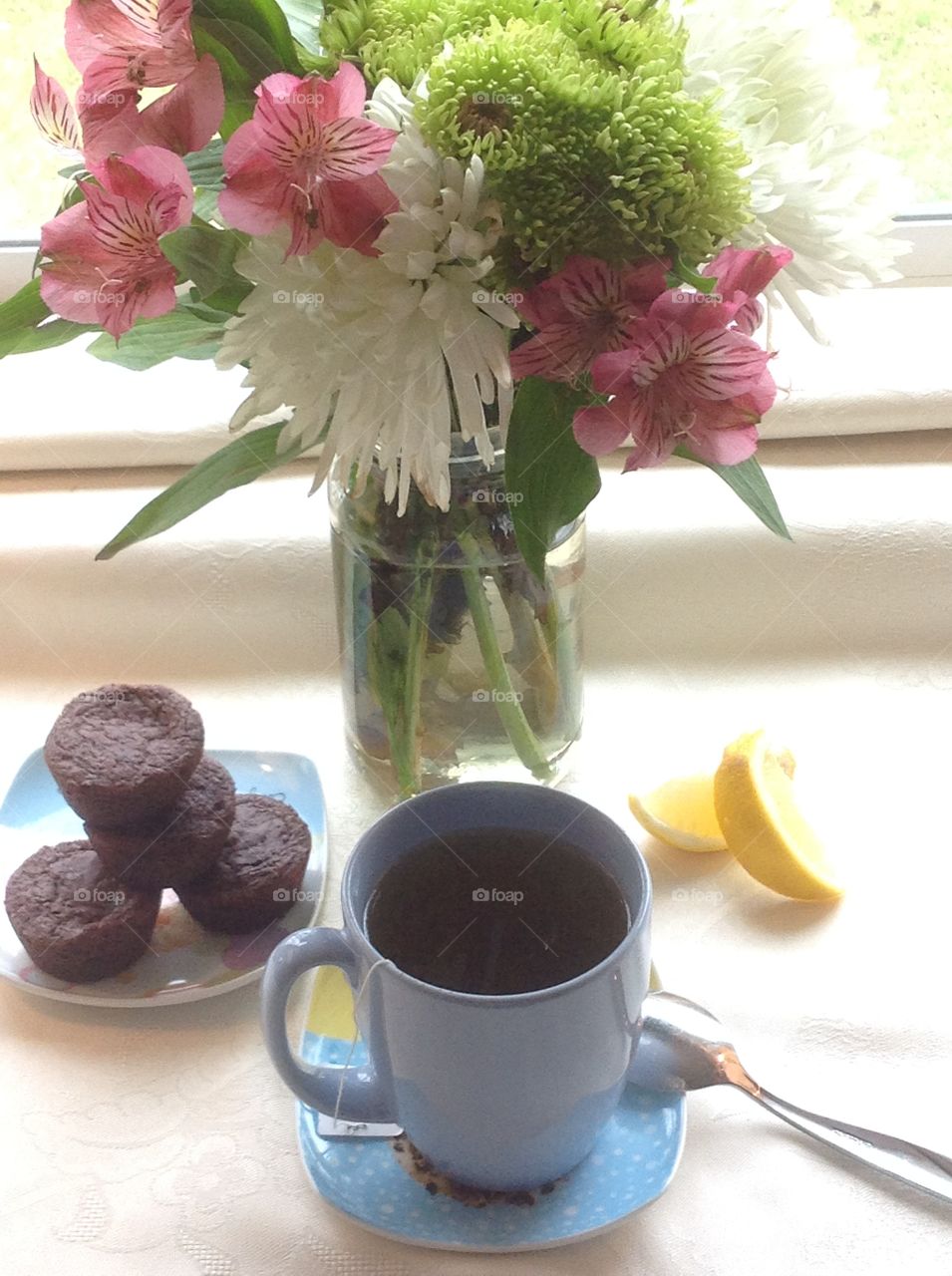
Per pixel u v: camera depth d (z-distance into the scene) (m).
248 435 0.40
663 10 0.33
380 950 0.33
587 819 0.35
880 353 0.62
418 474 0.34
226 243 0.32
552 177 0.31
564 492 0.36
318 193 0.31
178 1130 0.37
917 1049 0.39
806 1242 0.34
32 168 0.62
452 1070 0.31
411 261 0.31
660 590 0.58
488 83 0.30
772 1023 0.40
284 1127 0.37
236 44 0.34
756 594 0.58
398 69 0.32
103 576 0.58
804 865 0.42
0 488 0.62
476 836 0.36
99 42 0.33
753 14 0.34
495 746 0.46
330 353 0.33
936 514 0.57
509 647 0.43
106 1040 0.40
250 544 0.59
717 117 0.31
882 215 0.36
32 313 0.38
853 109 0.36
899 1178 0.35
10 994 0.41
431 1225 0.34
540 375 0.33
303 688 0.56
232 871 0.41
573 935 0.34
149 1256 0.34
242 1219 0.35
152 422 0.60
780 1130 0.37
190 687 0.56
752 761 0.43
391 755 0.46
